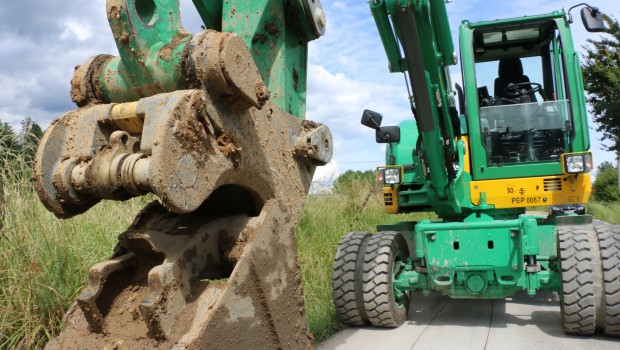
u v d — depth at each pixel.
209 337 1.72
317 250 6.34
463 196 5.32
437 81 4.16
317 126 2.48
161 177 1.59
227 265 2.07
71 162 1.85
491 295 4.49
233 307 1.84
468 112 5.49
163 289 1.77
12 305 3.24
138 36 1.87
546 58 5.99
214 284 1.88
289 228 2.23
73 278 3.59
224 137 1.87
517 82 5.99
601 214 15.90
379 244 4.71
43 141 1.86
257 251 2.00
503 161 5.44
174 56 1.86
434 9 3.97
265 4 2.38
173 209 1.64
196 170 1.71
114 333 1.87
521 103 5.58
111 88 2.05
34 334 3.09
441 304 5.61
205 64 1.78
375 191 11.23
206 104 1.77
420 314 5.17
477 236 4.40
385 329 4.62
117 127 1.91
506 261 4.33
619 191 21.19
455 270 4.47
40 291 3.31
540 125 5.43
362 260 4.66
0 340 3.08
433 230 4.52
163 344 1.73
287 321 2.11
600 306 4.04
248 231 2.04
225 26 2.41
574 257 4.15
